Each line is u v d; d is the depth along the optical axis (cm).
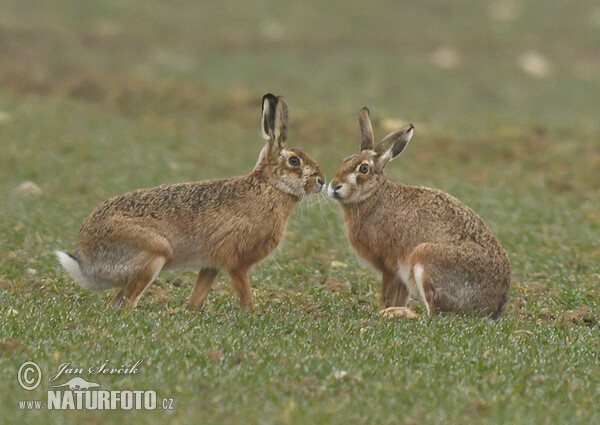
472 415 990
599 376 1138
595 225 2297
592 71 5447
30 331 1213
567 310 1557
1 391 997
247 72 4828
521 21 6150
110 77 4284
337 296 1612
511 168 3219
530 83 5141
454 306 1459
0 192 2452
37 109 3547
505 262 1495
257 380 1066
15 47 4800
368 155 1540
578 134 3681
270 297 1583
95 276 1404
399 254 1512
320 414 963
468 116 4181
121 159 2897
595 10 6316
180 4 6019
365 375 1101
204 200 1434
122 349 1152
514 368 1151
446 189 2755
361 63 5172
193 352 1160
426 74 5091
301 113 3784
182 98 3988
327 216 2302
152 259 1389
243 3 6128
